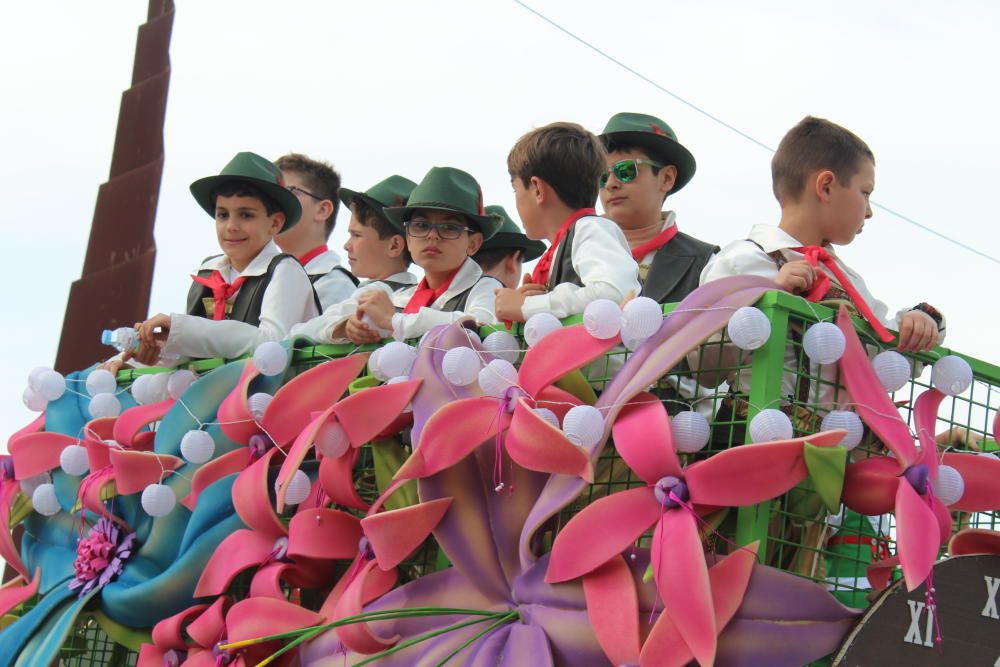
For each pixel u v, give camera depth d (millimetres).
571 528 3486
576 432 3449
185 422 4699
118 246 7164
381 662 3826
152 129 7246
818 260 4020
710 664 3145
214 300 5707
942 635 3484
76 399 5398
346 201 6836
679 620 3215
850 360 3602
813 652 3334
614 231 4418
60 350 7160
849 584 4055
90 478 4914
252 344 5039
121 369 5504
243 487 4340
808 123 4375
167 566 4707
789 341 3641
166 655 4461
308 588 4379
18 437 5340
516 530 3748
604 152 4836
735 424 3678
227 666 4160
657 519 3369
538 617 3564
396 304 5777
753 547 3330
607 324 3633
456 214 5285
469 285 5312
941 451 4164
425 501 3838
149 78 7328
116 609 4660
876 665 3377
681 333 3545
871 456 3797
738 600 3271
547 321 3832
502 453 3822
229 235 5660
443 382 4004
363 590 3939
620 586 3400
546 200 4691
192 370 4992
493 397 3807
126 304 7027
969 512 4250
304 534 4168
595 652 3445
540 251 6984
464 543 3793
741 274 3996
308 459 4543
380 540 3814
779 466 3303
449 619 3748
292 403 4383
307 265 6773
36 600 5398
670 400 3590
